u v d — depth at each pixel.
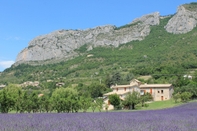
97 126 14.12
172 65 130.88
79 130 12.66
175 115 25.59
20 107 49.44
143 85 94.00
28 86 147.38
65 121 17.55
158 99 89.75
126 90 93.19
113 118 21.47
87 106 56.16
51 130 12.59
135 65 166.75
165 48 196.25
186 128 13.85
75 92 67.38
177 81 99.50
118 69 164.25
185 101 69.75
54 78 177.25
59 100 53.69
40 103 53.06
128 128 13.39
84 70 189.12
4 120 18.47
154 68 133.62
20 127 13.52
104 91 109.94
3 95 47.34
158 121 17.94
